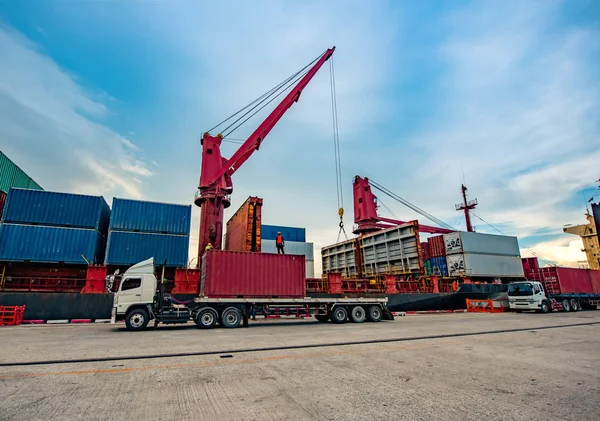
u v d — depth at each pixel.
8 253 17.11
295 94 27.52
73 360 6.64
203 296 14.57
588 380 5.36
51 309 15.75
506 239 28.34
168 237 20.45
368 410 3.95
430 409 3.99
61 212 18.66
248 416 3.74
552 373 5.80
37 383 5.04
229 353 7.53
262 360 6.77
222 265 14.64
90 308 16.20
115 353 7.45
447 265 27.30
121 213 19.81
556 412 3.93
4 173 22.83
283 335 10.89
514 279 28.19
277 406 4.08
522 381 5.28
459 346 8.60
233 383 5.09
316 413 3.85
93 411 3.88
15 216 17.70
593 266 40.16
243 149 25.38
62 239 18.23
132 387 4.86
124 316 12.91
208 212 24.89
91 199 19.50
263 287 15.07
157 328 13.36
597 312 22.19
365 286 23.80
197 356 7.16
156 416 3.74
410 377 5.48
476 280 27.11
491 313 21.89
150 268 13.67
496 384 5.10
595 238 40.22
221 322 14.01
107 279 16.56
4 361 6.55
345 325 14.55
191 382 5.14
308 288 21.59
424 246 30.27
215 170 26.28
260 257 15.35
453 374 5.69
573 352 7.81
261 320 17.80
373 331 11.99
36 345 8.55
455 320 16.56
